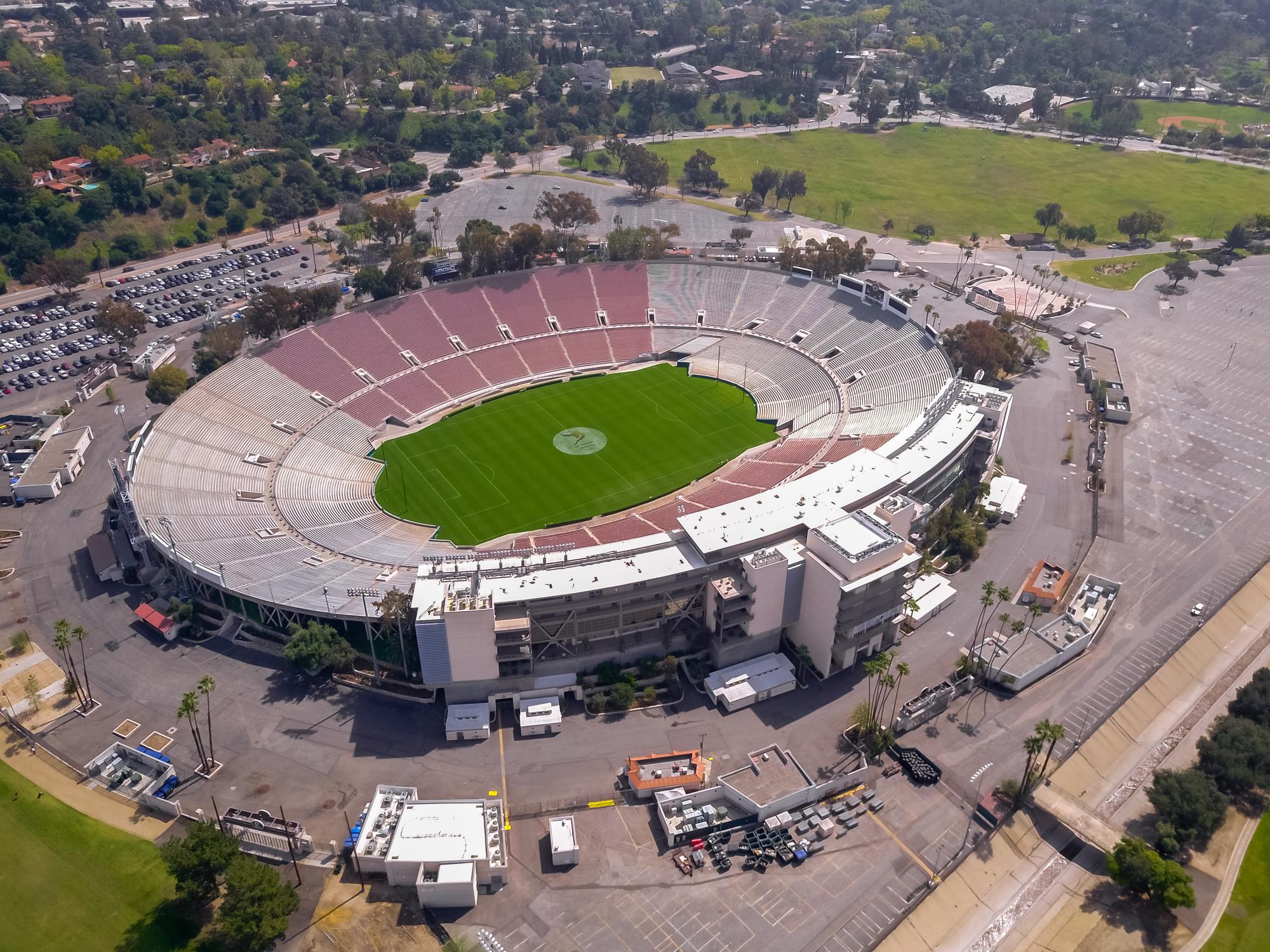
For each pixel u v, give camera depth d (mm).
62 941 101625
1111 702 133750
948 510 167500
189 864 100625
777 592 134500
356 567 154500
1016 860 112500
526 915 103938
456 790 120062
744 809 115812
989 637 145250
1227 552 167500
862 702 133125
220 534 160625
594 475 189375
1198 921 105125
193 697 118000
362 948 100562
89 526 176125
